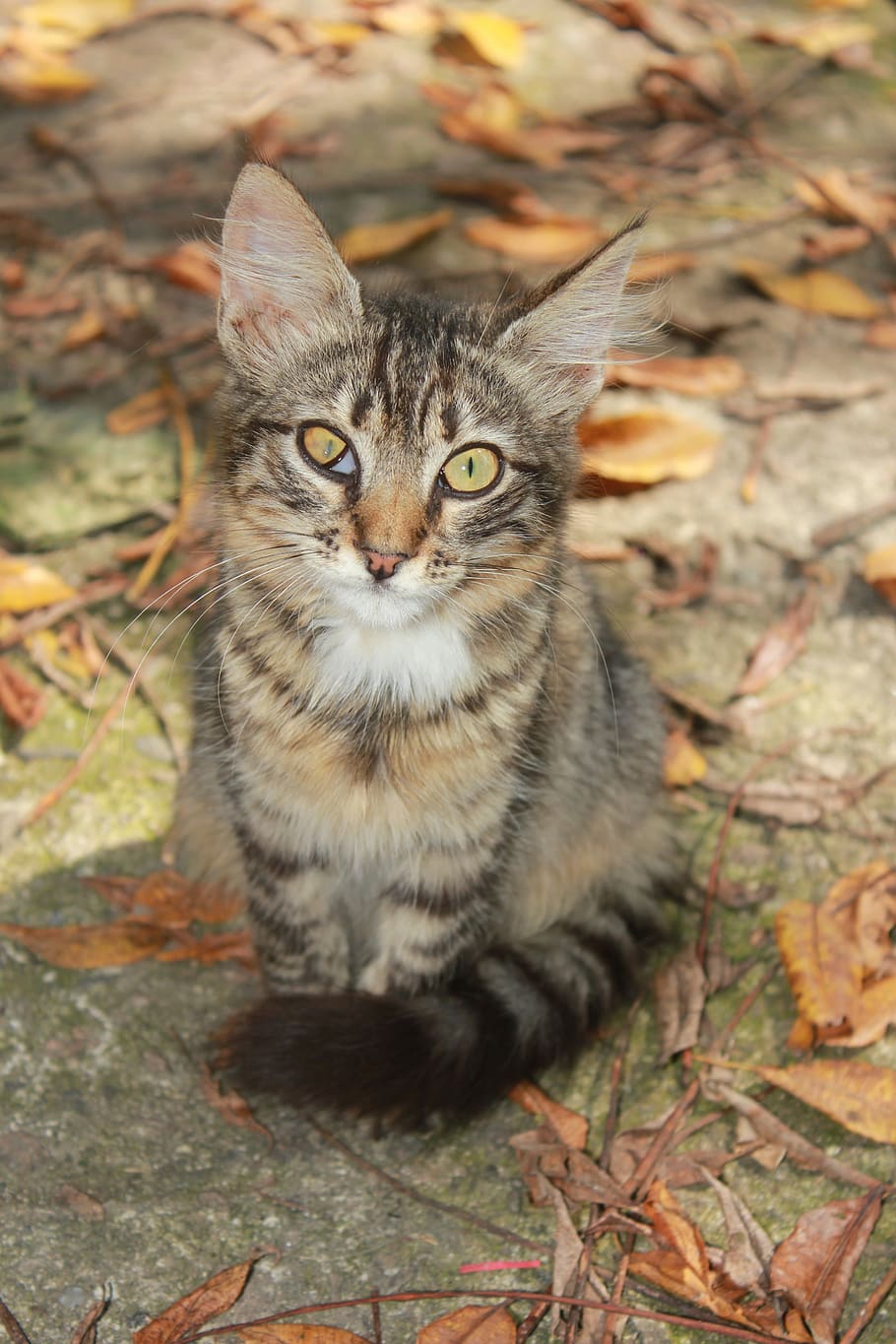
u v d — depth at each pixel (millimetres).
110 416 1102
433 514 859
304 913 917
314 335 868
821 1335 827
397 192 1208
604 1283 843
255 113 1264
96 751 985
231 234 856
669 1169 871
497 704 883
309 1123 887
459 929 912
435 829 893
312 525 857
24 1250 843
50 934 923
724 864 958
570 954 912
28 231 1186
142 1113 883
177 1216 856
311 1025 875
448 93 1284
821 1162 868
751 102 1294
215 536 900
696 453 1066
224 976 930
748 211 1205
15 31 1327
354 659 877
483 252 1169
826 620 1030
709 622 1033
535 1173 870
